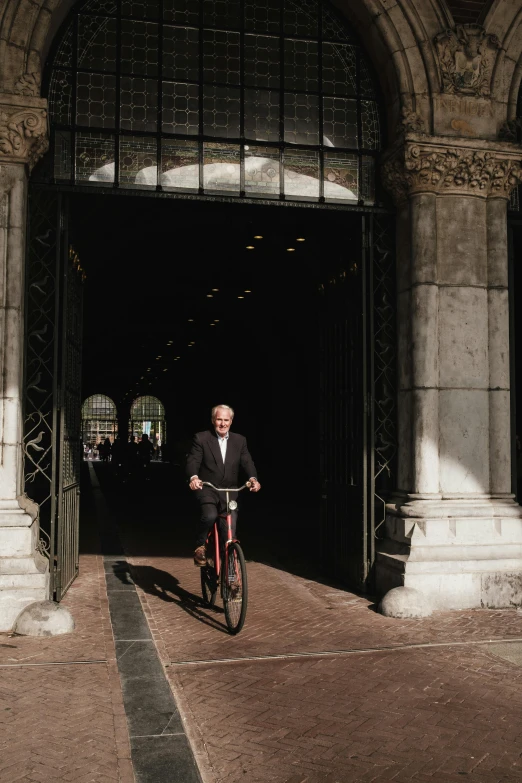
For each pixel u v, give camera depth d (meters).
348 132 7.74
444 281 7.32
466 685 4.68
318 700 4.40
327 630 6.00
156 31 7.37
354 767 3.55
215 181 7.31
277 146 7.49
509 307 7.94
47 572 6.30
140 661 5.09
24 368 6.70
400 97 7.39
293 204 7.47
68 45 7.11
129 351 37.47
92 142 7.05
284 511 16.95
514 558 6.89
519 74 7.63
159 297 20.39
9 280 6.41
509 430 7.38
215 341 31.23
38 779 3.36
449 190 7.37
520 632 5.94
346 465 8.01
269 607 6.87
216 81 7.46
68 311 7.14
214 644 5.59
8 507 6.25
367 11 7.39
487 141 7.30
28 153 6.48
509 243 8.03
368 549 7.45
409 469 7.34
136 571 8.72
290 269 14.95
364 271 7.63
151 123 7.25
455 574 6.70
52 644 5.48
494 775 3.48
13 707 4.21
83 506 18.03
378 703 4.36
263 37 7.62
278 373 26.20
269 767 3.55
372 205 7.66
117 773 3.42
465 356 7.29
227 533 6.24
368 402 7.54
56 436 6.79
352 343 7.91
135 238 12.47
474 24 7.48
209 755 3.66
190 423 44.81
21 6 6.48
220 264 15.54
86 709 4.19
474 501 7.17
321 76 7.73
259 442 28.86
